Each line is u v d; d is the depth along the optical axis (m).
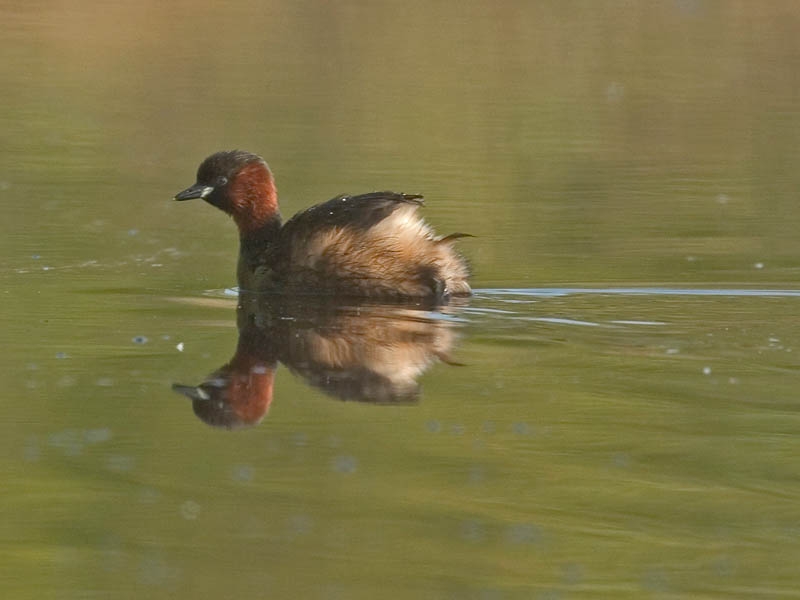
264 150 22.19
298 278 14.13
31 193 19.17
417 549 7.72
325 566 7.48
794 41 33.75
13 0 36.81
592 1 39.50
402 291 13.88
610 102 27.11
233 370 11.23
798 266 15.24
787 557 7.64
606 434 9.65
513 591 7.18
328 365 11.44
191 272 15.23
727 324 12.66
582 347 11.90
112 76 28.58
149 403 10.34
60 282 14.53
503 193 19.70
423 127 24.50
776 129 24.75
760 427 9.77
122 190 19.58
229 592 7.15
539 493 8.55
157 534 7.92
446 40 33.62
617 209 18.70
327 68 30.06
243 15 36.19
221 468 8.98
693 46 33.06
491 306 13.48
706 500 8.45
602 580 7.32
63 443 9.42
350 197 14.62
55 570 7.39
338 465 9.05
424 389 10.72
